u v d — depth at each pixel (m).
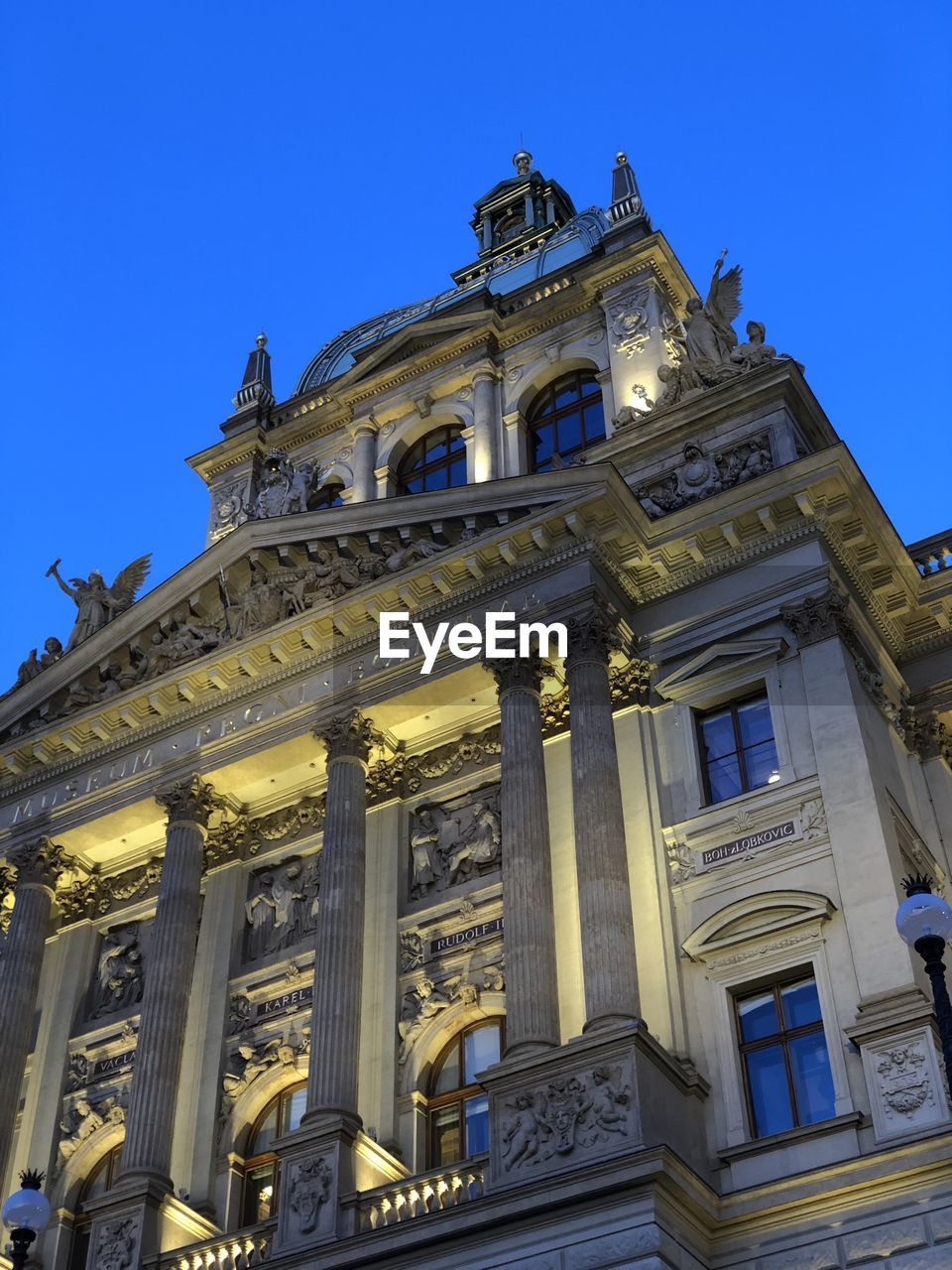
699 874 35.03
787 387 41.69
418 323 54.94
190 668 43.03
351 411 55.94
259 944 41.53
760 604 38.16
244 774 42.28
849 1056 31.02
